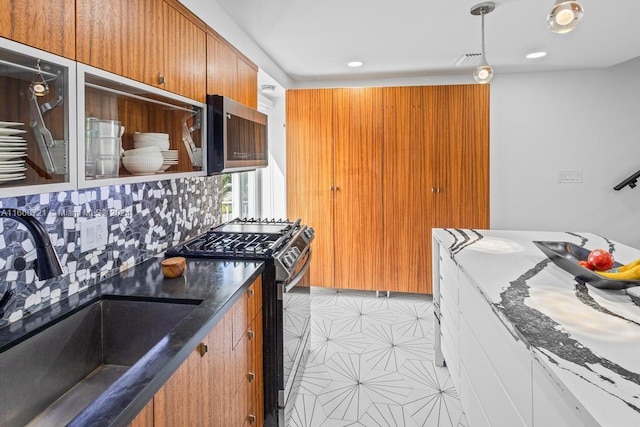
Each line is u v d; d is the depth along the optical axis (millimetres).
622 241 4027
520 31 2803
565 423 923
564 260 1688
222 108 1934
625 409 766
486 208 3662
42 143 1022
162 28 1526
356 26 2688
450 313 2316
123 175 1396
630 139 3936
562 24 1657
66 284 1442
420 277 3809
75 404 1233
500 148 4117
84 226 1536
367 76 4086
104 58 1191
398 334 3148
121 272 1775
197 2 2070
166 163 1689
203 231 2633
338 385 2443
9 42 870
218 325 1371
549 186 4090
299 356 2416
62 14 1025
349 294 4086
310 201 3947
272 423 2016
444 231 2775
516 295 1443
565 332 1120
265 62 3271
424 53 3301
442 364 2664
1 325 1173
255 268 1847
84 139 1117
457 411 2184
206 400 1262
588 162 4020
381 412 2184
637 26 2729
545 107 4031
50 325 1229
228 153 2014
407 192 3777
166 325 1444
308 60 3494
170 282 1639
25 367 1135
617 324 1172
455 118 3672
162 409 981
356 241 3898
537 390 1088
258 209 4324
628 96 3902
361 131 3820
